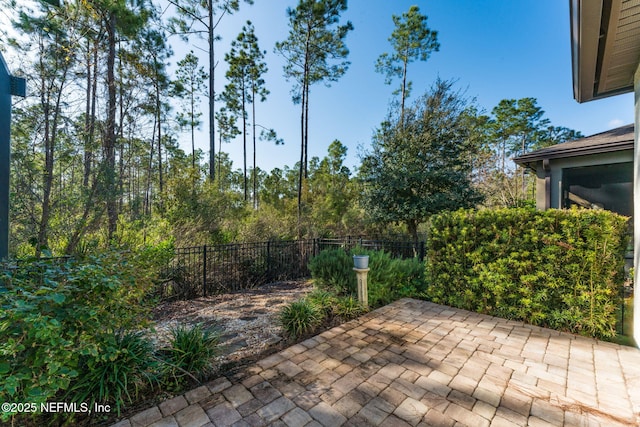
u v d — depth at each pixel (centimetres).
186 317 389
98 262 212
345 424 182
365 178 895
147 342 242
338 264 468
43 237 476
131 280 222
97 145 579
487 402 202
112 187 566
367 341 304
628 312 356
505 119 2211
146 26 775
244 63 1549
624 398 205
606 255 294
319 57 1307
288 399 207
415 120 870
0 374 153
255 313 405
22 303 154
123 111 684
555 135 2252
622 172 633
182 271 497
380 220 870
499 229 370
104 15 607
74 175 562
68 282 193
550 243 328
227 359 268
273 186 1617
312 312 348
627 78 370
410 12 1377
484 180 1307
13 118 510
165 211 759
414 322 357
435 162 820
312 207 1146
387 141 886
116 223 569
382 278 457
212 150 1110
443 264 425
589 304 305
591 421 182
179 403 203
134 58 756
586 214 308
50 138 538
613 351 275
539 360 260
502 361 259
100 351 194
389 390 217
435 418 186
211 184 888
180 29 1013
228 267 566
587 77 358
